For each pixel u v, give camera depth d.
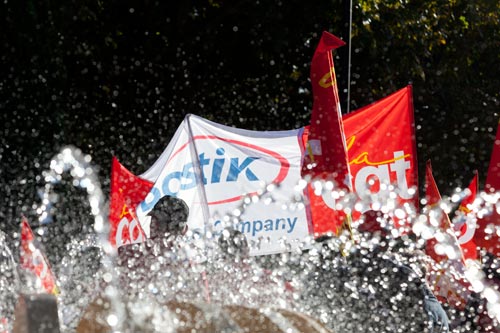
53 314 4.20
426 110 28.39
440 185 28.38
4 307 6.46
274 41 22.27
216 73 22.64
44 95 19.23
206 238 10.11
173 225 9.90
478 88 29.56
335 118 10.84
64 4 19.48
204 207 12.02
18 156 18.66
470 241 11.89
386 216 10.45
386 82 24.70
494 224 11.78
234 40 22.41
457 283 10.85
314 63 10.76
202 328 4.69
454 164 28.53
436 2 25.94
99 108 21.42
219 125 12.20
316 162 10.95
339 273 9.84
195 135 12.13
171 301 4.95
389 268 9.70
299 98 23.03
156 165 12.15
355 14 23.05
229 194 12.07
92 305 4.73
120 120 21.72
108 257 8.94
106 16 21.41
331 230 11.77
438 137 28.48
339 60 15.34
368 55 24.22
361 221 10.40
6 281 8.18
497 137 12.07
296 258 11.65
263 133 12.34
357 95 24.58
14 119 18.78
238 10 22.05
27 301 4.17
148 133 21.97
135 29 21.92
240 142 12.21
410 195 12.52
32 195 18.00
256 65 22.69
